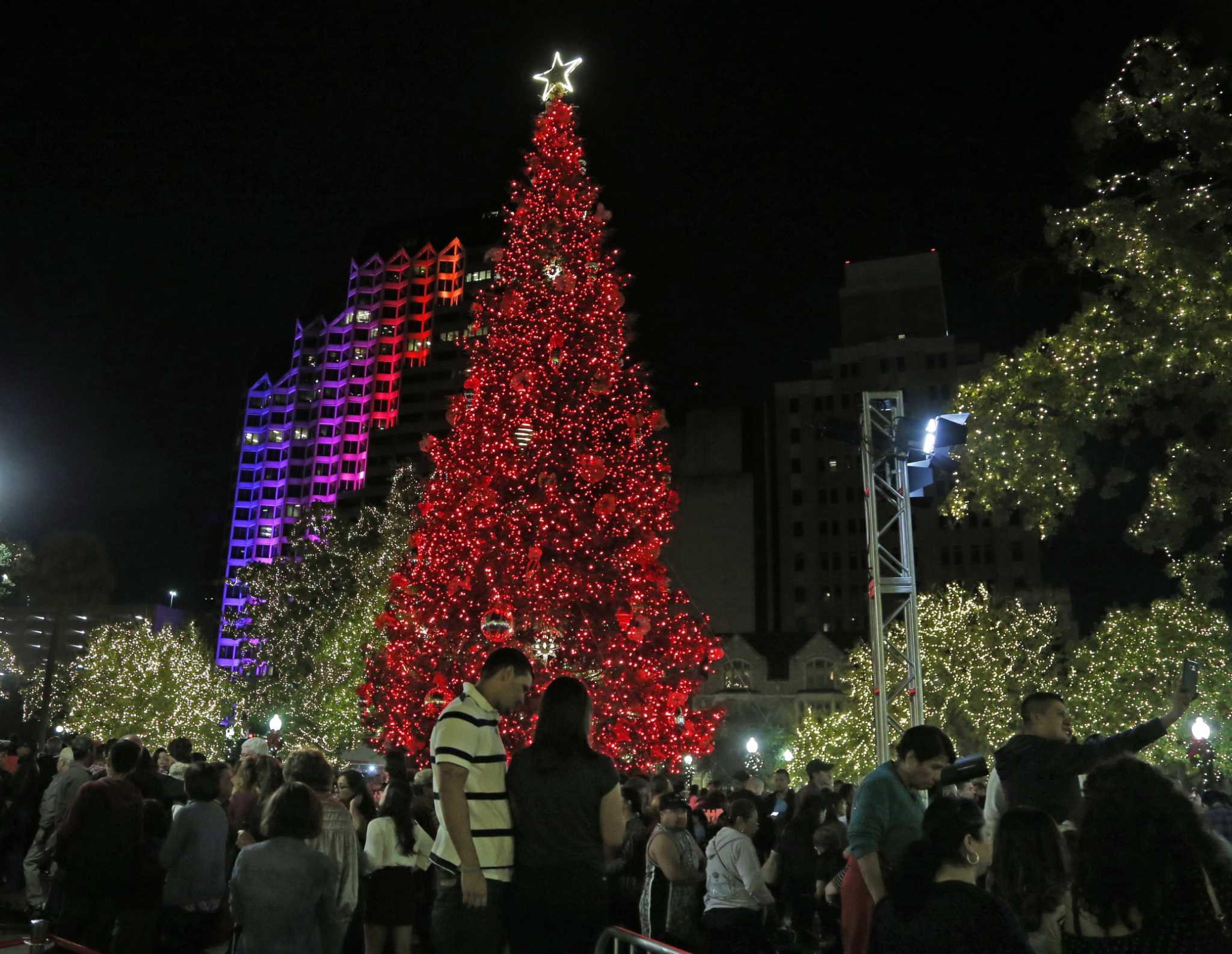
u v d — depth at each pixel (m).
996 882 5.25
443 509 28.09
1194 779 20.30
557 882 4.97
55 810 11.34
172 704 61.06
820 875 11.09
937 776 6.00
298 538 60.75
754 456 106.75
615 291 29.98
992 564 96.56
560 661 27.48
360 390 143.25
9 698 62.41
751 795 11.59
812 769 13.27
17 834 14.59
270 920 6.07
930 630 49.25
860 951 5.99
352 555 57.88
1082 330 14.02
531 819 5.08
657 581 28.00
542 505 26.92
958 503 15.62
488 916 4.99
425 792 11.12
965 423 16.28
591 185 31.44
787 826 12.02
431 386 130.88
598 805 5.12
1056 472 14.50
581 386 28.59
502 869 5.06
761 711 85.06
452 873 5.16
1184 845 4.40
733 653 88.06
